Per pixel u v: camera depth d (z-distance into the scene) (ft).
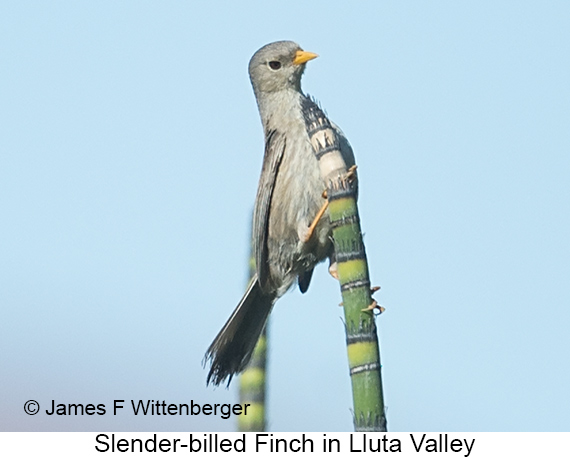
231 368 37.55
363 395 22.11
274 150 38.42
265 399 30.55
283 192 37.93
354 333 22.44
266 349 37.65
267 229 38.86
